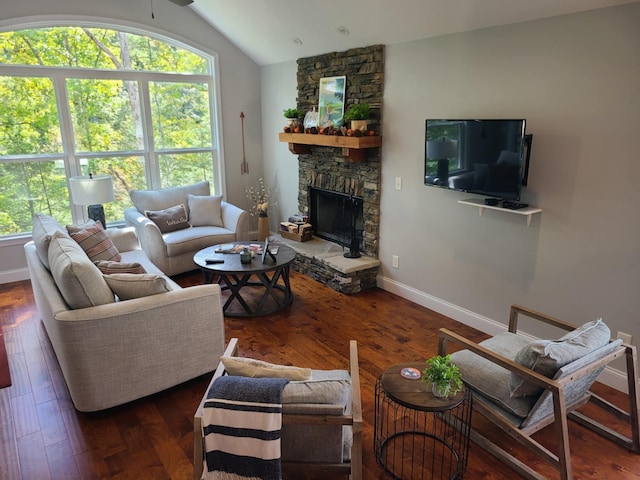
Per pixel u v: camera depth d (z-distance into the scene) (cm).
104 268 288
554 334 313
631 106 250
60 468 220
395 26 362
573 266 292
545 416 219
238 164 597
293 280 481
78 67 471
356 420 174
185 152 557
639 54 243
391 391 201
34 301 418
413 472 218
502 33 305
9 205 464
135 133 521
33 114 459
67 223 498
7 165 455
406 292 429
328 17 396
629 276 266
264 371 188
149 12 491
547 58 283
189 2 392
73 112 479
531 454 231
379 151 423
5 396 277
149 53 512
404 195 409
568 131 280
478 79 327
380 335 359
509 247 329
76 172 491
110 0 467
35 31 446
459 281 375
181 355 273
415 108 380
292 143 502
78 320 237
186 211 512
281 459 190
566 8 266
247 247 421
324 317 392
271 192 613
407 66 379
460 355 248
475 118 334
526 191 310
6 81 440
